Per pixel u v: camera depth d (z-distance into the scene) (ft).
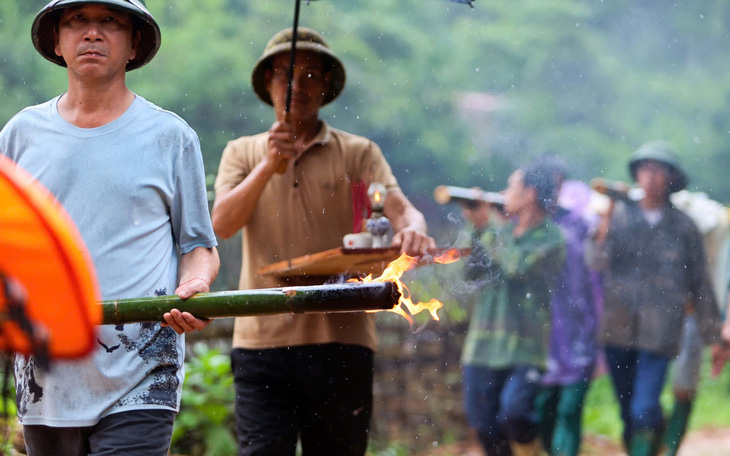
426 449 48.55
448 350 57.98
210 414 36.42
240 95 84.23
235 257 49.73
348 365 25.26
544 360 36.81
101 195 17.48
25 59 73.72
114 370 17.21
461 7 109.50
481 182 102.12
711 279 39.11
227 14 89.61
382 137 98.68
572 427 37.29
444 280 56.90
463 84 104.68
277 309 16.15
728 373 64.75
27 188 10.16
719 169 111.96
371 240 24.93
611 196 39.34
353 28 100.32
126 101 18.19
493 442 36.37
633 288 37.93
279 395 25.12
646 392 37.24
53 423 17.13
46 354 10.80
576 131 109.40
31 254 10.36
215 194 26.96
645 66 115.75
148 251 17.75
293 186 26.07
